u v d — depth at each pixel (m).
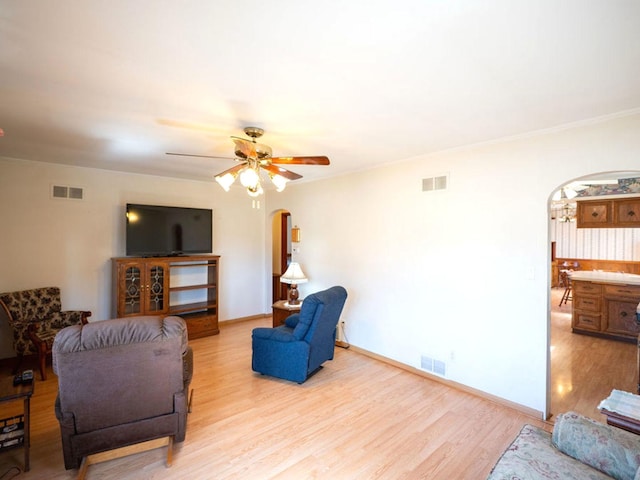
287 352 3.42
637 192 5.18
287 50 1.64
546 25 1.42
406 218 3.83
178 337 2.20
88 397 2.01
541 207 2.82
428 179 3.61
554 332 5.39
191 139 3.11
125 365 2.07
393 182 3.97
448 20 1.40
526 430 1.84
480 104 2.29
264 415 2.84
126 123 2.67
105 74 1.88
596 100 2.21
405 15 1.36
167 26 1.44
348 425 2.69
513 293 2.97
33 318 3.84
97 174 4.51
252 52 1.65
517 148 2.95
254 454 2.32
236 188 5.90
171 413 2.25
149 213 4.66
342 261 4.64
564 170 2.70
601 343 4.83
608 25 1.41
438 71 1.84
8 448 2.18
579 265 8.69
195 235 5.12
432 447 2.41
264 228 6.26
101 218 4.55
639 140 2.37
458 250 3.35
